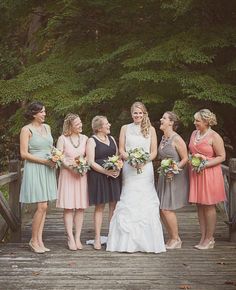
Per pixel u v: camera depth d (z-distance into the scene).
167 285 4.44
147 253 5.56
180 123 9.62
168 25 10.32
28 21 14.71
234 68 8.94
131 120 10.78
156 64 9.60
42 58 13.59
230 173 6.15
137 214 5.62
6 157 15.34
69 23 11.30
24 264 5.12
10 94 10.17
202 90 9.06
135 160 5.47
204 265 5.05
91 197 5.66
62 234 6.83
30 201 5.50
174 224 5.80
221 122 9.62
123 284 4.48
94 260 5.28
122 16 10.65
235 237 6.16
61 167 5.70
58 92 10.12
